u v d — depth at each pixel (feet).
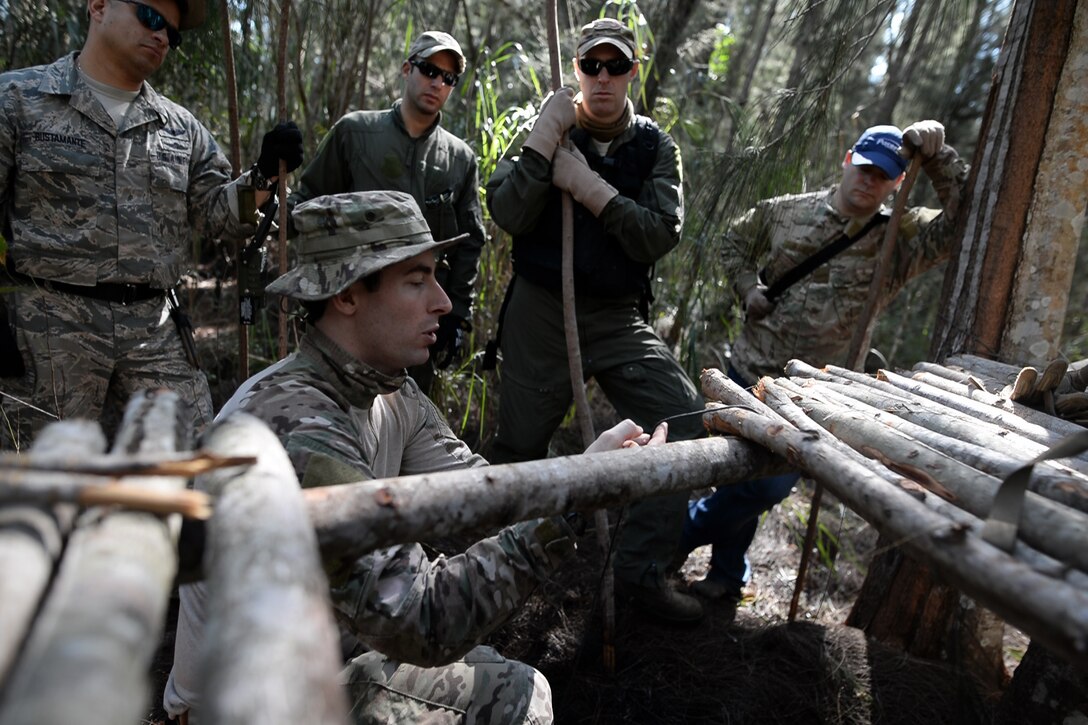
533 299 8.81
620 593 9.12
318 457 3.96
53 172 6.98
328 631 2.09
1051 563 2.72
